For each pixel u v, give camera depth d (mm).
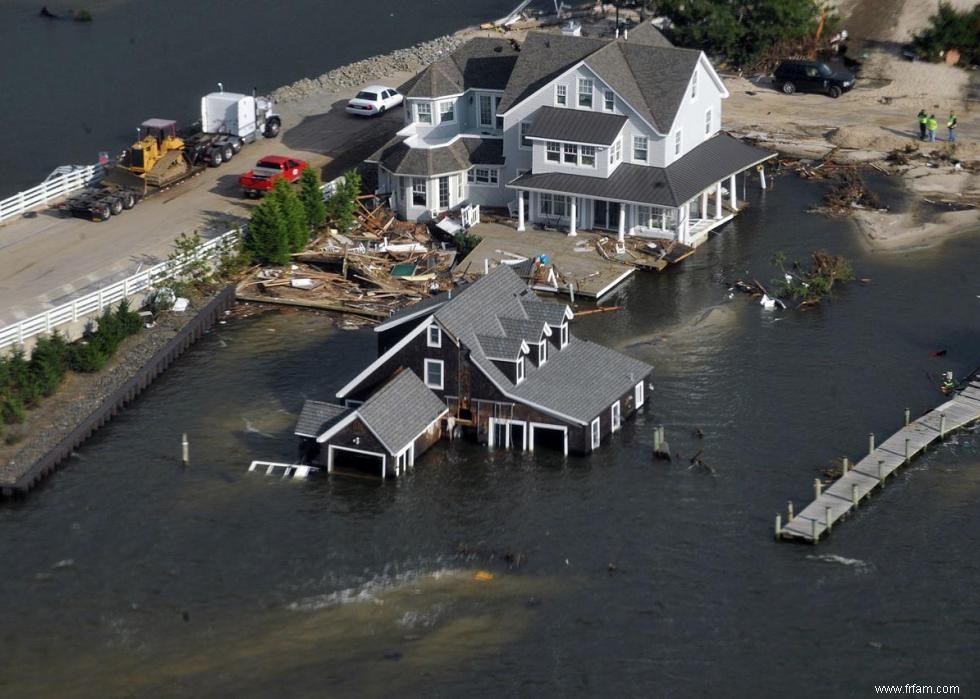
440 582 73188
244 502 79875
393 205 113875
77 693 65938
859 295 102750
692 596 72062
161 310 98750
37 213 112188
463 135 113938
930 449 83938
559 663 67625
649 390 89625
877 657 67875
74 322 94312
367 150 124438
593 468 82375
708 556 74875
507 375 83375
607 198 106875
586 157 107688
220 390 91312
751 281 104375
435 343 83125
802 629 69688
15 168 127688
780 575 73375
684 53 109062
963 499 79250
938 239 111375
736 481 81062
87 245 106500
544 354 85938
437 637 69312
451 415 84500
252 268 105812
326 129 130000
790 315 99938
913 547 75438
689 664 67562
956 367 92875
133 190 113312
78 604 72000
